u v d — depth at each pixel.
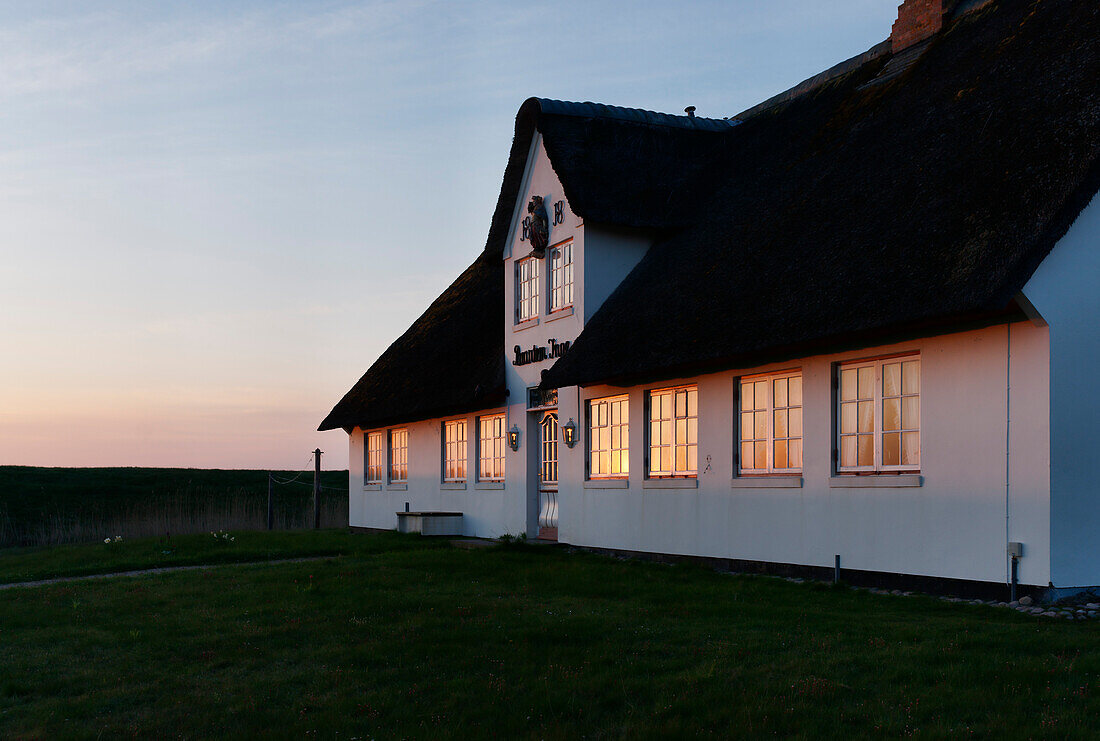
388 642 9.91
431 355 26.08
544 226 20.25
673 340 15.48
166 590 14.45
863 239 13.17
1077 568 10.83
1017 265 10.28
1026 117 12.22
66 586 15.48
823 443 13.74
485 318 24.61
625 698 7.71
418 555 18.09
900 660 8.14
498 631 10.21
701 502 16.11
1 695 8.68
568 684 8.10
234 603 12.95
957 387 11.83
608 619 10.65
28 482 49.09
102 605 13.17
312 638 10.41
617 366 16.36
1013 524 11.11
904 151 14.34
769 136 19.67
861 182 14.61
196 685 8.77
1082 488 10.92
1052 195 10.62
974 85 14.27
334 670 8.99
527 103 20.16
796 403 14.41
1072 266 10.96
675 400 17.05
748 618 10.46
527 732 7.04
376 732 7.18
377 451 29.02
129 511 32.94
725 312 14.80
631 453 17.95
